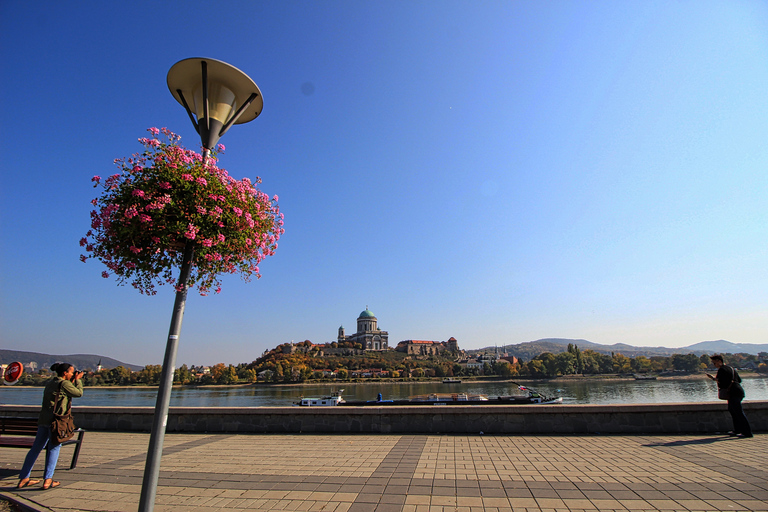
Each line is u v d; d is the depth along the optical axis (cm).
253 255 693
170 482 773
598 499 617
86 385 17862
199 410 1396
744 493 623
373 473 804
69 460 988
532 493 653
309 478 780
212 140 641
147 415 1428
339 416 1304
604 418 1183
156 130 620
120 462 962
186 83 661
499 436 1167
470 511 584
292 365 19400
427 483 725
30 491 738
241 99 686
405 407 1274
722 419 1127
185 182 583
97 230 603
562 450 962
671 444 992
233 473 830
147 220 552
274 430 1332
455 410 1246
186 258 598
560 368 18562
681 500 602
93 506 658
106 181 591
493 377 18538
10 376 822
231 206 616
